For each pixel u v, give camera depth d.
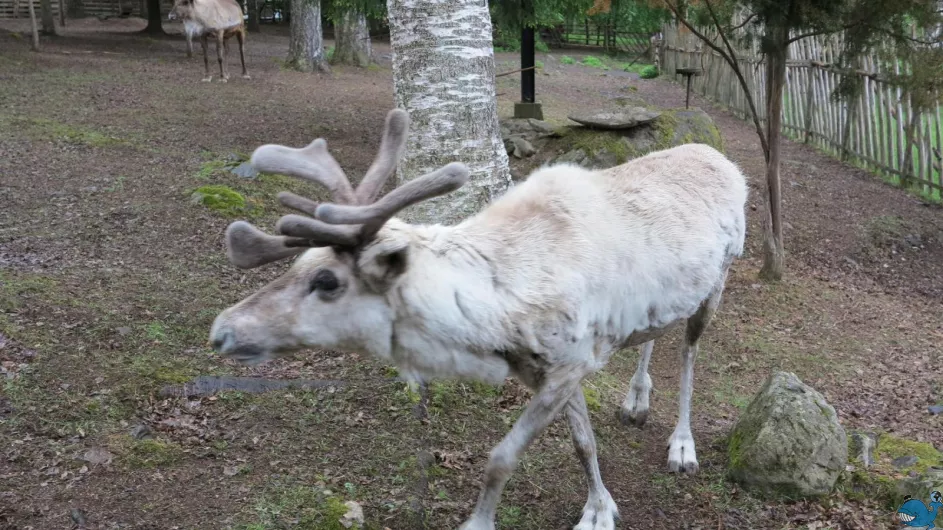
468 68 5.71
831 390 6.21
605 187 3.80
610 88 21.95
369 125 13.39
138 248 6.77
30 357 4.63
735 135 15.99
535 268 3.26
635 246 3.62
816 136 15.19
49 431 4.05
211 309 5.71
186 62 19.97
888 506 4.28
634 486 4.43
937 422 5.65
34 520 3.45
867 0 7.44
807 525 4.09
